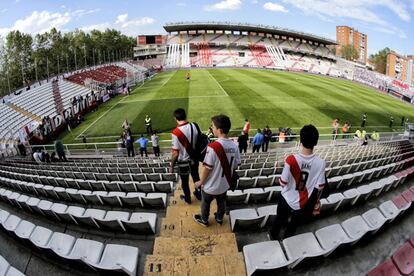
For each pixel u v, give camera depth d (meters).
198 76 51.06
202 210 4.62
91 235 5.02
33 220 6.07
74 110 26.92
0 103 33.75
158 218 5.28
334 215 5.44
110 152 18.70
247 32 92.44
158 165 11.16
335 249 3.93
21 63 70.88
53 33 81.00
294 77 53.78
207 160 3.98
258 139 14.83
